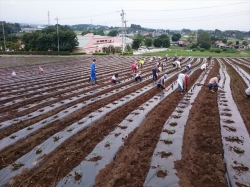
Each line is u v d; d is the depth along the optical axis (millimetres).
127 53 55062
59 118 10719
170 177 5980
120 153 7344
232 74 23312
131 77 22062
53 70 28656
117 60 41250
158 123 9820
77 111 11727
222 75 22375
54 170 6434
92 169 6453
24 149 7738
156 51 67500
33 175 6203
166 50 73938
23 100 14172
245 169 6242
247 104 12453
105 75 23688
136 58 44531
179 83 15328
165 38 88812
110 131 9055
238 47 92250
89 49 65562
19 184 5875
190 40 99375
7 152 7590
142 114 10945
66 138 8469
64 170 6430
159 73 24094
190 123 9742
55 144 8023
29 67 32156
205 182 5738
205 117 10406
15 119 10719
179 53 58469
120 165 6621
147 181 5836
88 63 36938
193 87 16281
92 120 10312
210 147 7535
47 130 9266
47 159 7078
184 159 6859
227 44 100000
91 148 7668
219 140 8031
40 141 8305
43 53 56500
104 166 6598
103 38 75438
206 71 25203
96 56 51594
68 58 47219
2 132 9250
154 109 11742
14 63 37562
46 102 13602
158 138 8359
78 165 6660
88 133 8859
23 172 6402
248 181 5742
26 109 12273
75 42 60750
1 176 6234
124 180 5898
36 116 11094
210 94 14648
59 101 13844
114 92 15719
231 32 173500
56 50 60625
